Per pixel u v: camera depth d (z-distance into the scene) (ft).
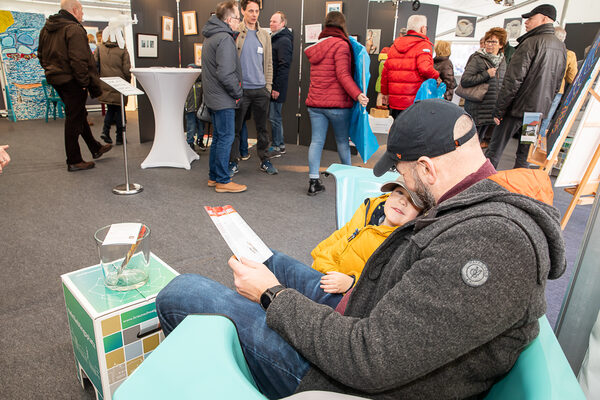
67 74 12.76
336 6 15.97
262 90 13.39
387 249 2.90
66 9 12.50
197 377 2.13
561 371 2.03
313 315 2.47
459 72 20.77
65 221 9.77
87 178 13.19
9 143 17.89
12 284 7.00
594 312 4.11
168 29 18.34
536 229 2.09
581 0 17.83
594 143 6.85
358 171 5.70
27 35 23.16
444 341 2.05
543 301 2.21
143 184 12.77
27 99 23.95
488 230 2.05
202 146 17.71
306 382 2.64
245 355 2.86
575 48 18.39
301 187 13.00
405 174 2.78
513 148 19.90
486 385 2.41
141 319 4.25
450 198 2.47
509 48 18.81
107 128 17.95
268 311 2.60
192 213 10.54
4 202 10.87
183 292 3.14
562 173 6.95
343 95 10.99
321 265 4.65
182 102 14.35
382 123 19.33
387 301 2.25
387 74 12.81
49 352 5.45
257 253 3.16
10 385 4.87
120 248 4.35
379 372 2.15
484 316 2.00
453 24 19.94
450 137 2.50
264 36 14.46
